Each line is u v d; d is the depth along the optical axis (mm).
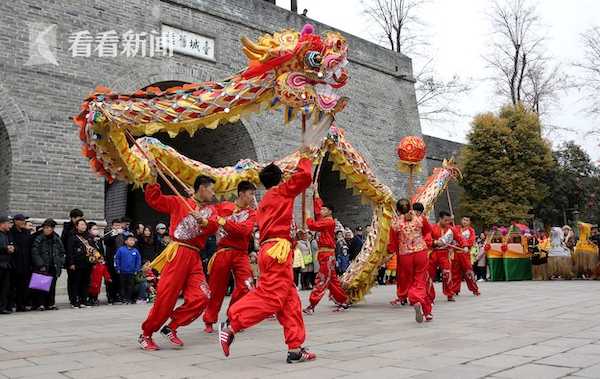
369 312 8484
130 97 5715
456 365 4086
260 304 4340
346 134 18438
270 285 4395
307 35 5863
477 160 25266
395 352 4738
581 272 15695
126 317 8000
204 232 5348
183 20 14352
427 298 7121
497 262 16750
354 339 5590
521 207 24484
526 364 4078
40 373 3986
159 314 5082
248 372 3982
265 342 5582
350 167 8828
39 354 4824
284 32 6016
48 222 9320
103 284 12602
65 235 9992
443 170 10828
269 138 15898
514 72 29719
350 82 19016
